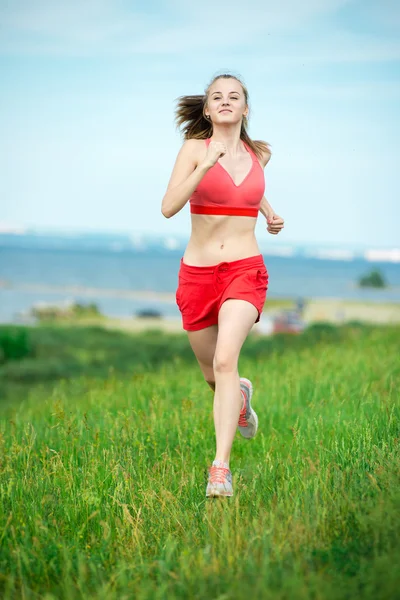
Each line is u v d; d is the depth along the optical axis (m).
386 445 7.45
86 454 8.55
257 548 5.45
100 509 6.83
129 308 123.44
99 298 137.12
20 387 33.75
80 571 5.46
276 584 4.96
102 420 10.49
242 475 7.70
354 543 5.51
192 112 8.02
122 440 9.13
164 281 175.00
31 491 7.22
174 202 7.16
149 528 6.46
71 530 6.55
